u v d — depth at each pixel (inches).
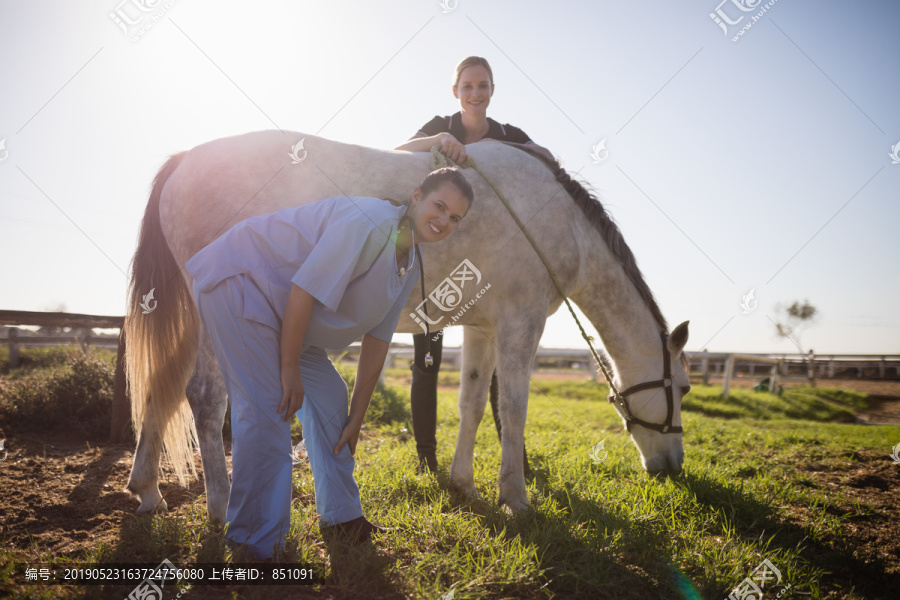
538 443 173.8
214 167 97.0
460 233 107.0
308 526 87.0
